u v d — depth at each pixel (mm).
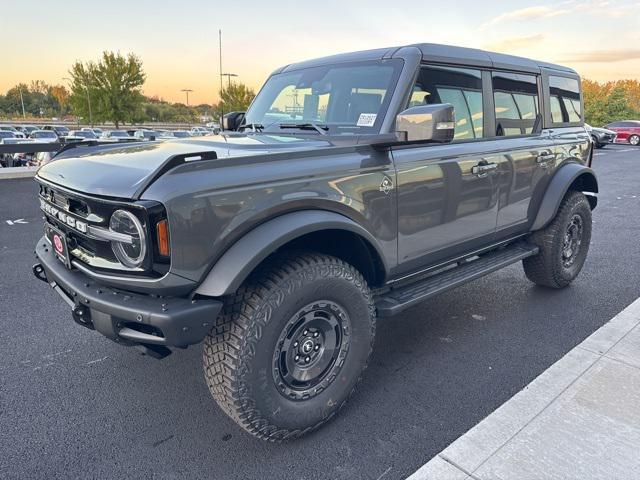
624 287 4871
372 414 2830
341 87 3266
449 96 3324
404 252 3045
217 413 2869
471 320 4121
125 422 2773
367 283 3035
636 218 8336
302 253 2545
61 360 3457
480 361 3432
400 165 2904
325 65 3531
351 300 2637
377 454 2504
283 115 3592
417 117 2498
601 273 5305
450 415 2816
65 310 4332
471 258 3930
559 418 2604
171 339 2113
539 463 2291
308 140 2934
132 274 2178
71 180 2406
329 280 2498
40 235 7035
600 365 3104
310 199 2451
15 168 12711
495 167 3617
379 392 3053
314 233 2680
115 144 3203
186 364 3422
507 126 3869
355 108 3121
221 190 2176
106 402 2967
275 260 2480
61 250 2621
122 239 2133
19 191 10688
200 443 2600
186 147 2695
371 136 2770
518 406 2721
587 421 2574
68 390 3086
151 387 3135
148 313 2100
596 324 4023
